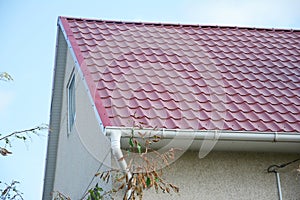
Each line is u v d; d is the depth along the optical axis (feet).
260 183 28.27
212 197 27.63
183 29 38.96
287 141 27.58
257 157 28.68
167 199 27.25
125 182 26.30
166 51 34.94
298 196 28.32
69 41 34.50
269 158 28.76
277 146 28.04
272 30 40.63
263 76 33.35
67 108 38.86
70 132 38.24
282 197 28.19
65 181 38.83
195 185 27.68
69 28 36.29
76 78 32.53
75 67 34.68
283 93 31.71
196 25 39.68
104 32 36.40
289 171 28.68
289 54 36.52
